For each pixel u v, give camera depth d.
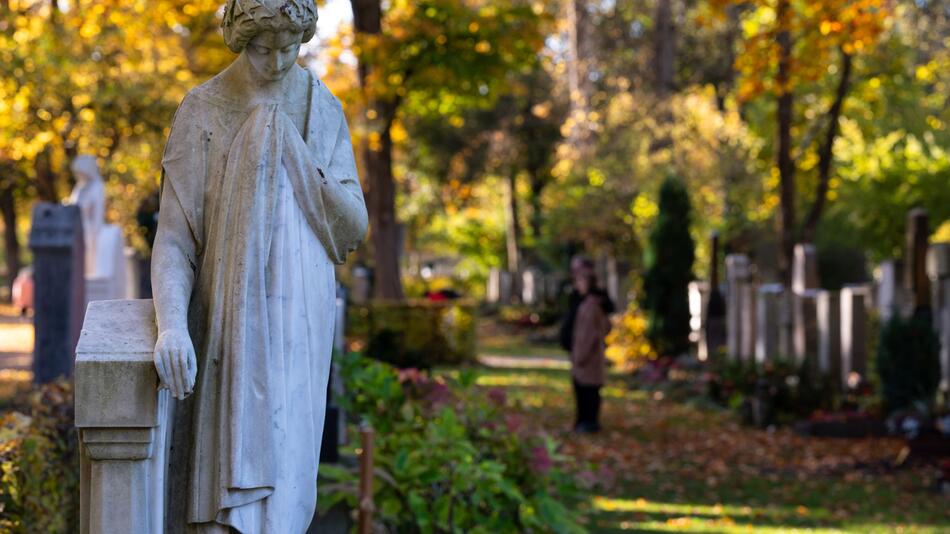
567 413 17.64
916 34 28.28
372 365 7.80
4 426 5.86
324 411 3.41
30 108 20.92
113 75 21.31
